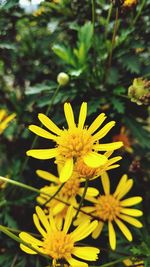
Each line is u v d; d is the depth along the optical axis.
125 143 0.33
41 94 0.33
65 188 0.28
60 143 0.22
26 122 0.32
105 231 0.29
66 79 0.27
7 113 0.32
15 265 0.28
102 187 0.30
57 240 0.23
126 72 0.33
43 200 0.28
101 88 0.31
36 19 0.33
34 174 0.32
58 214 0.28
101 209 0.28
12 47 0.32
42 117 0.23
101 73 0.31
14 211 0.31
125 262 0.27
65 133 0.23
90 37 0.30
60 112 0.31
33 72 0.36
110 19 0.33
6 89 0.38
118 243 0.28
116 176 0.31
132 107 0.32
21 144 0.34
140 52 0.34
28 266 0.28
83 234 0.23
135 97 0.25
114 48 0.31
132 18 0.32
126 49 0.31
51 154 0.22
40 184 0.31
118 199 0.28
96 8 0.33
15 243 0.28
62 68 0.35
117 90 0.30
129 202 0.28
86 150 0.22
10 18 0.34
